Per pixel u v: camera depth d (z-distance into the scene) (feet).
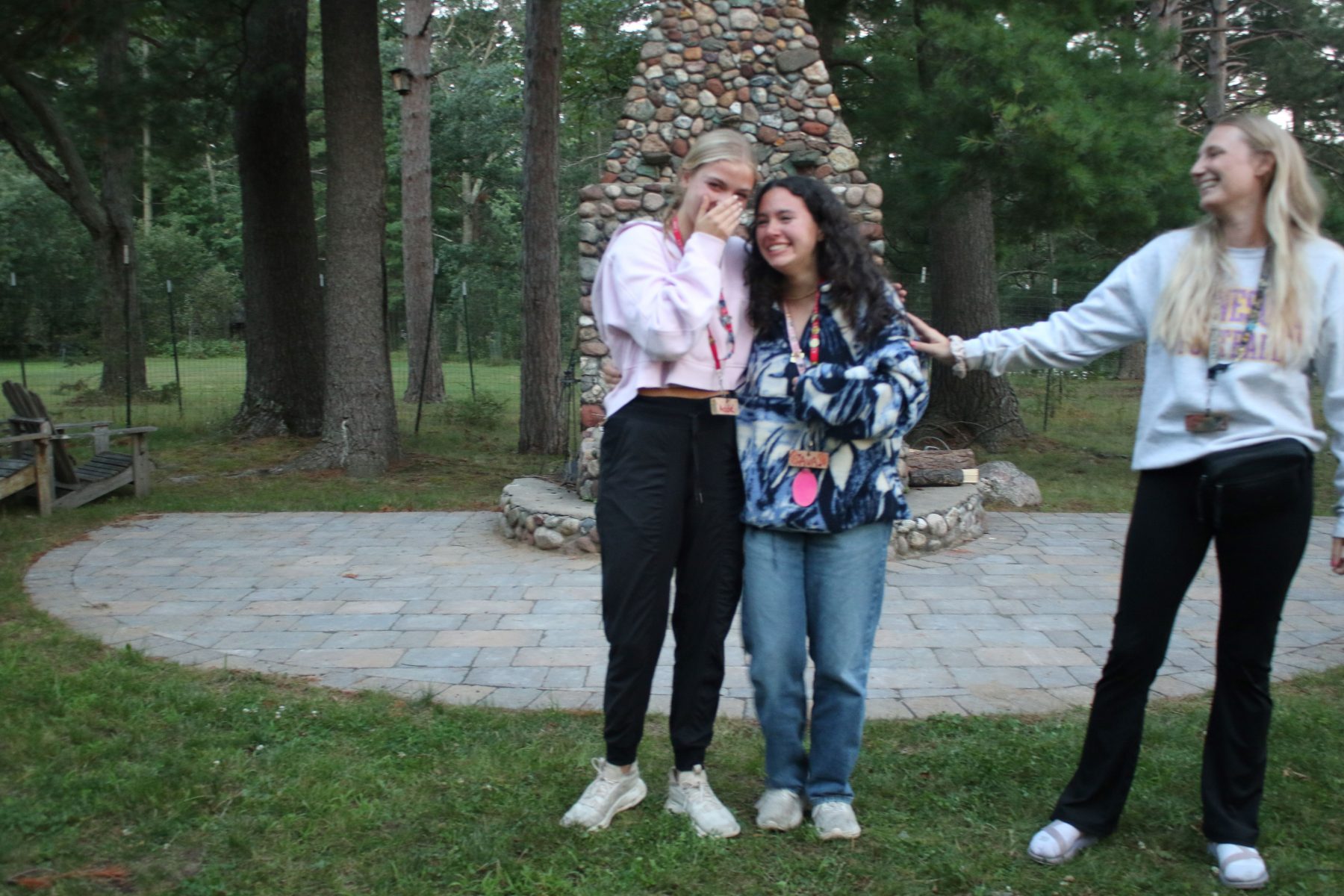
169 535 24.89
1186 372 8.23
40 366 95.04
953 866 8.64
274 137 42.86
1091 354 9.00
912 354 8.61
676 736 9.44
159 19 47.57
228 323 114.42
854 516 8.64
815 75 23.40
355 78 34.19
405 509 28.78
